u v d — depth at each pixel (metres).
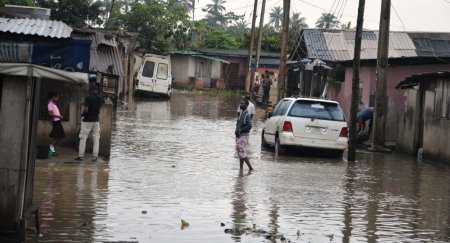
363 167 19.16
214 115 35.84
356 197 13.91
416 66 26.52
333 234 10.48
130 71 46.31
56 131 17.39
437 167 19.84
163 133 25.11
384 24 23.61
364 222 11.49
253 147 22.88
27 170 9.29
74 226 10.14
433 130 21.14
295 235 10.28
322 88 37.03
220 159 18.97
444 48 37.03
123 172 15.41
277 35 73.25
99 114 17.11
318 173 17.27
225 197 13.10
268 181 15.36
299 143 20.47
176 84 64.94
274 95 55.97
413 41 36.97
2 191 9.01
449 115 20.02
